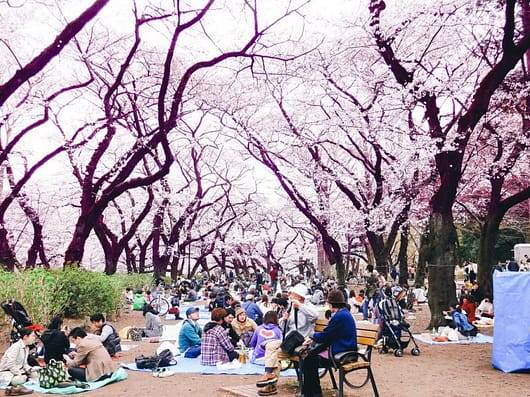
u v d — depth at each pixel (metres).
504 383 7.21
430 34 15.56
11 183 21.34
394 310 9.78
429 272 12.88
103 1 10.63
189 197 30.09
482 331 12.93
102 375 7.39
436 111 13.70
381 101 16.92
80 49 18.48
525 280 8.16
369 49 17.22
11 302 9.23
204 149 31.08
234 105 20.97
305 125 21.09
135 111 19.45
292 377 7.47
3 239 20.09
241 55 14.80
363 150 23.75
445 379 7.49
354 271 44.81
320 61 17.66
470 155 18.80
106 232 25.11
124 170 15.78
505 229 31.72
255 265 46.50
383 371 8.12
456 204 24.06
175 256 32.03
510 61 11.67
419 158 15.90
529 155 17.14
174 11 14.19
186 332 9.72
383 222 19.23
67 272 14.32
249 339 10.00
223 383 7.31
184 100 21.05
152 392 6.80
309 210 23.61
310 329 6.99
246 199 36.56
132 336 12.17
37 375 7.52
